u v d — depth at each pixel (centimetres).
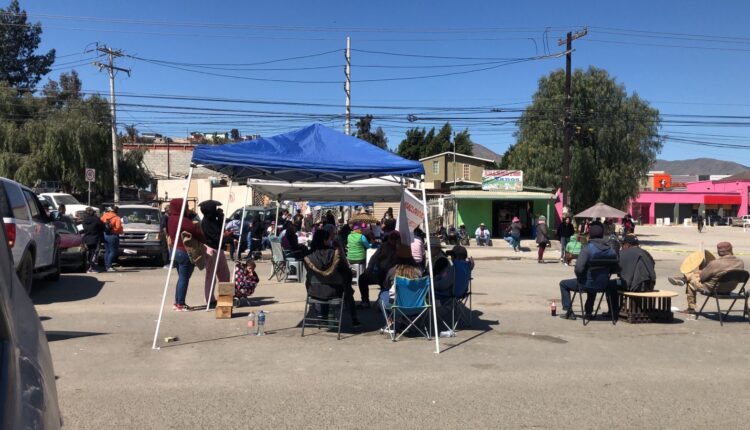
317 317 880
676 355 707
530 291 1284
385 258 992
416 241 981
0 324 184
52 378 229
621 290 916
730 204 7812
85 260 1494
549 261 2233
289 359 669
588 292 921
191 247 934
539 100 3466
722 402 536
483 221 3288
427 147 6950
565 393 558
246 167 849
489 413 501
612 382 595
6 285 206
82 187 3366
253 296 1140
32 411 186
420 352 711
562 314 986
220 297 901
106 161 3478
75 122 3309
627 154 3353
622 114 3347
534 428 468
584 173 3316
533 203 3344
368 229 1745
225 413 493
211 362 653
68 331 795
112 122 3219
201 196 4478
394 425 471
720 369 646
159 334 785
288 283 1347
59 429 214
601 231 904
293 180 1031
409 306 768
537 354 707
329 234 814
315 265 778
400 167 780
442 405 520
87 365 632
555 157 3341
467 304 1090
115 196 3212
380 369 633
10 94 3512
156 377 593
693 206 7781
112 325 838
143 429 455
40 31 5084
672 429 470
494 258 2331
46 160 3259
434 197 3888
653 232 5253
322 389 562
